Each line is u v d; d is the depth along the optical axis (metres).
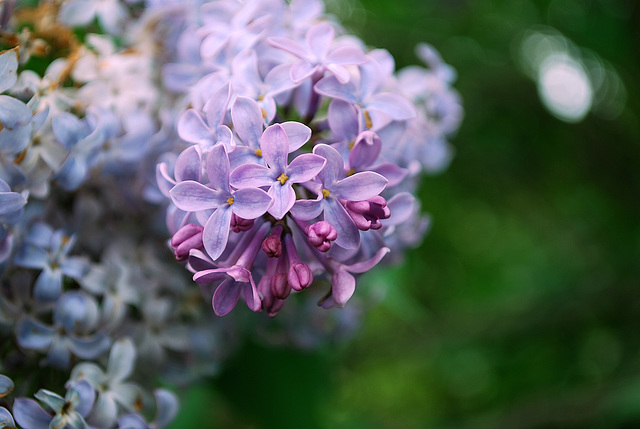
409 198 0.34
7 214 0.34
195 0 0.38
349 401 0.89
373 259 0.34
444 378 0.92
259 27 0.35
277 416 0.42
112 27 0.38
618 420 0.59
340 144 0.33
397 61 0.60
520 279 0.85
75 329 0.36
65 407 0.35
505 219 0.86
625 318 0.69
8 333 0.35
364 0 0.58
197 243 0.33
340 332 0.41
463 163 0.71
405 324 0.74
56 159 0.35
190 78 0.37
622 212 0.71
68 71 0.36
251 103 0.33
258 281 0.34
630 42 0.62
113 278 0.37
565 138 0.70
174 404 0.36
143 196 0.37
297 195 0.34
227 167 0.32
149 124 0.37
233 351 0.40
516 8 0.65
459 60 0.66
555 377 0.74
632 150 0.70
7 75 0.34
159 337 0.38
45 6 0.37
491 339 0.71
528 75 0.72
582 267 0.75
